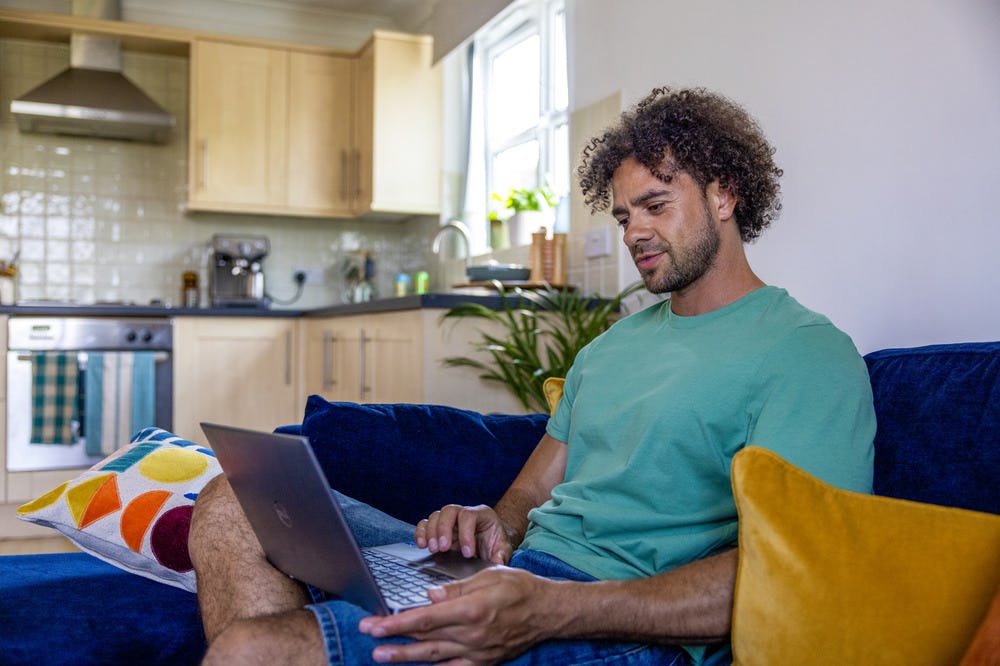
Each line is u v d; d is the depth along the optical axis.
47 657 1.27
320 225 5.39
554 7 4.05
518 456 1.75
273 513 1.08
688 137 1.30
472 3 4.25
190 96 4.77
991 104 1.75
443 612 0.96
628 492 1.28
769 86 2.41
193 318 4.45
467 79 4.80
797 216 2.29
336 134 5.00
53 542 3.90
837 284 2.15
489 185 4.71
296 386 4.67
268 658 0.95
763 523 0.99
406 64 4.79
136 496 1.65
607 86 3.27
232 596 1.16
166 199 5.09
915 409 1.27
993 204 1.74
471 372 3.11
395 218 5.32
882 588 0.92
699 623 1.05
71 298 4.91
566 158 3.93
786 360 1.18
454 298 3.07
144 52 5.02
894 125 1.99
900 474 1.24
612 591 1.06
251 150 4.86
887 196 2.01
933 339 1.88
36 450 4.09
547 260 3.36
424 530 1.31
